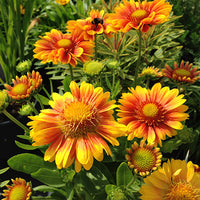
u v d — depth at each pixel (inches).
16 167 8.9
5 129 15.2
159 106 8.0
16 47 19.6
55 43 11.1
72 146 7.0
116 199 7.5
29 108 11.8
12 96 9.6
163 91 8.3
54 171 8.7
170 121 7.7
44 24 23.1
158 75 12.1
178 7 20.4
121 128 7.0
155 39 17.6
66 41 10.8
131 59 15.9
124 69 15.9
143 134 7.7
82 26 11.7
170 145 10.1
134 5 10.9
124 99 8.4
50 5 23.5
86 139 7.1
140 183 8.9
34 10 23.3
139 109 8.2
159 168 6.9
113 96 11.3
